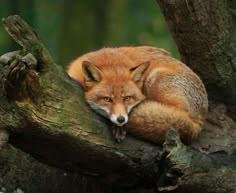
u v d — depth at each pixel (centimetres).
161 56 1296
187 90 1220
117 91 1165
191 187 1088
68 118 1053
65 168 1145
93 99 1145
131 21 3706
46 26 3591
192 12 1287
